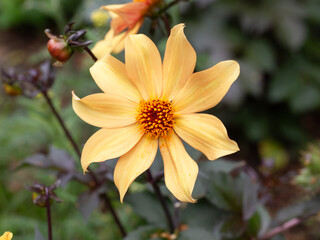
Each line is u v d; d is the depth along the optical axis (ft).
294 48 3.15
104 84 1.48
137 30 1.65
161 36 1.76
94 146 1.45
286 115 3.55
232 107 3.51
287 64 3.41
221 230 1.71
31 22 4.75
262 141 3.51
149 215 1.77
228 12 3.25
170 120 1.49
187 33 3.27
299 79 3.37
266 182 1.96
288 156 3.49
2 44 4.63
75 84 2.73
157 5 1.61
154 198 1.79
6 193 2.72
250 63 3.21
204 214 1.80
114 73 1.49
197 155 1.51
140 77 1.48
